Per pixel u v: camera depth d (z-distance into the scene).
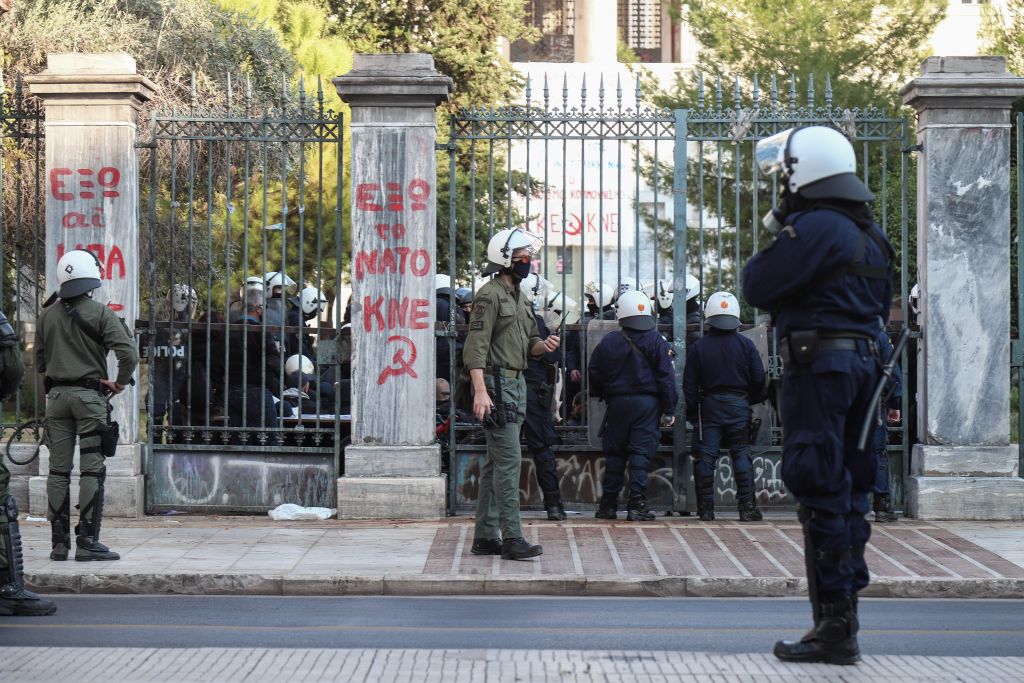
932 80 11.05
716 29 21.91
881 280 5.99
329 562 9.02
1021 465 11.57
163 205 17.27
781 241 5.84
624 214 22.45
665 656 6.38
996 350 11.14
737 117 11.31
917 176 11.52
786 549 9.59
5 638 6.91
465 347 9.16
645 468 11.01
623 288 13.02
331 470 11.33
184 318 12.49
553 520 11.04
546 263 11.49
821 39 21.56
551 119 11.27
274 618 7.56
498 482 9.15
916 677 5.85
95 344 9.06
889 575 8.61
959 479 11.12
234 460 11.36
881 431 10.96
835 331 5.84
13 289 13.52
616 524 10.83
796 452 5.89
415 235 11.18
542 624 7.38
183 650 6.55
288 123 11.29
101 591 8.51
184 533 10.30
